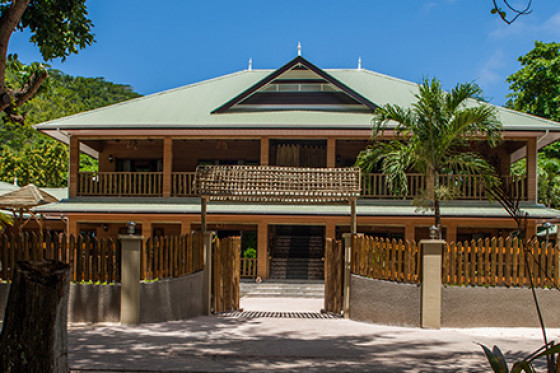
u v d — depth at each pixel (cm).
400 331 1049
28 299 429
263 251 2197
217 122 2219
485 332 1038
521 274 1086
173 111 2402
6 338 431
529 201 2120
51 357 434
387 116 1662
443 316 1084
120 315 1058
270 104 2375
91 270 1077
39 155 4603
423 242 1091
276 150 2442
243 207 2178
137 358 740
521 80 3566
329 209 2145
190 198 2250
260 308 1597
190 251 1259
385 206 2175
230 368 691
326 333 1020
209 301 1314
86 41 1080
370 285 1195
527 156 2138
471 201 2164
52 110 7706
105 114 2364
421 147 1616
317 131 2150
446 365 725
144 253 1090
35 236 1055
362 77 2809
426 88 1606
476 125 1591
